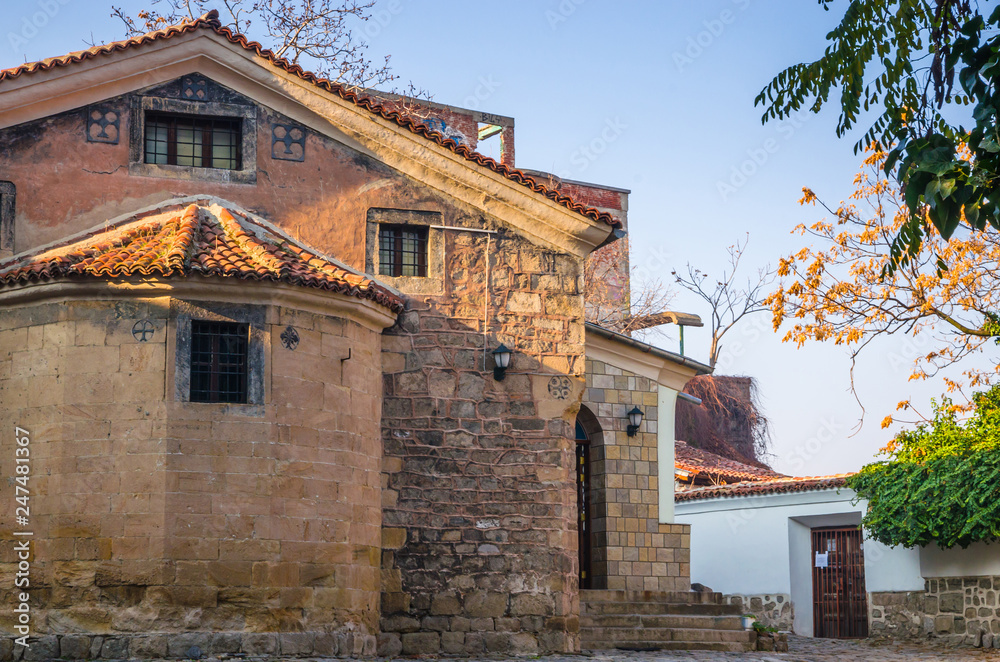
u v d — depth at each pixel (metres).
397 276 16.70
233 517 13.63
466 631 15.71
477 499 16.19
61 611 13.25
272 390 14.11
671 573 20.28
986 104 6.91
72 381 13.78
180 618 13.23
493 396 16.59
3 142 15.35
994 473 19.95
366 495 15.15
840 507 24.02
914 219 9.70
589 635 17.69
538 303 17.11
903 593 22.69
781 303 20.38
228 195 16.06
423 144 16.81
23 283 13.97
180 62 16.05
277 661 13.10
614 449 20.41
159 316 13.90
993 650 20.09
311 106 16.48
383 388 16.09
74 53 15.56
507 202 17.09
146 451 13.54
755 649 18.56
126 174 15.76
